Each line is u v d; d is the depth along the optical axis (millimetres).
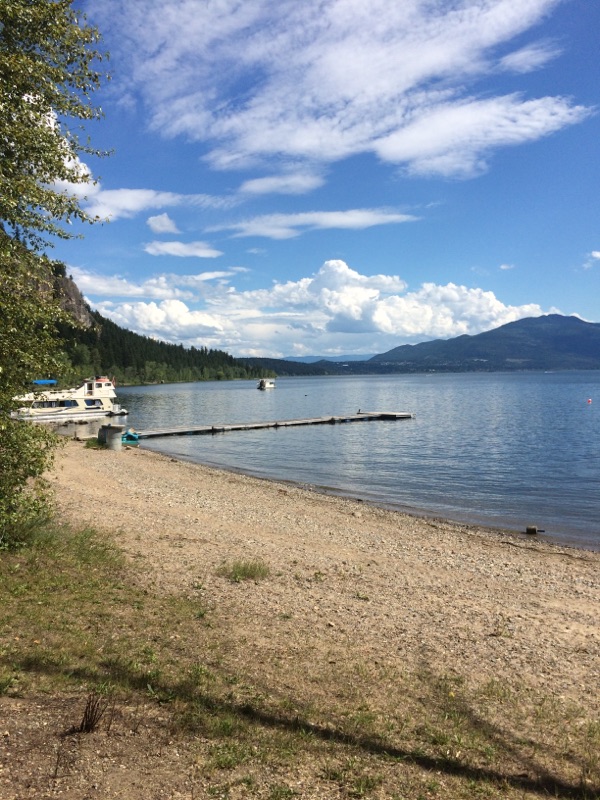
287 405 93625
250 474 30156
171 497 20266
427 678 6801
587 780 4707
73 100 9969
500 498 24375
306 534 15961
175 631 7355
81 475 22641
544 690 6781
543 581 12648
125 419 61312
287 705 5598
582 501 23812
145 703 5234
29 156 9039
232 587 9867
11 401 8859
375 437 47406
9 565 9031
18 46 9211
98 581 9055
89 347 153625
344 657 7203
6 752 4066
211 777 4117
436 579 12094
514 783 4609
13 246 8445
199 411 80562
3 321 8219
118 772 4016
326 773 4395
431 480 28531
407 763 4734
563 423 57375
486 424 57375
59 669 5656
